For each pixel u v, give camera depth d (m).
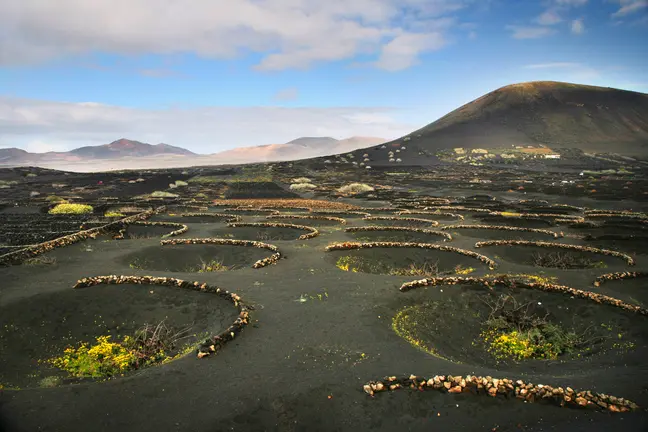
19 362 11.36
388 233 27.91
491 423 7.79
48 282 16.16
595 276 17.42
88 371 10.39
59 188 68.56
